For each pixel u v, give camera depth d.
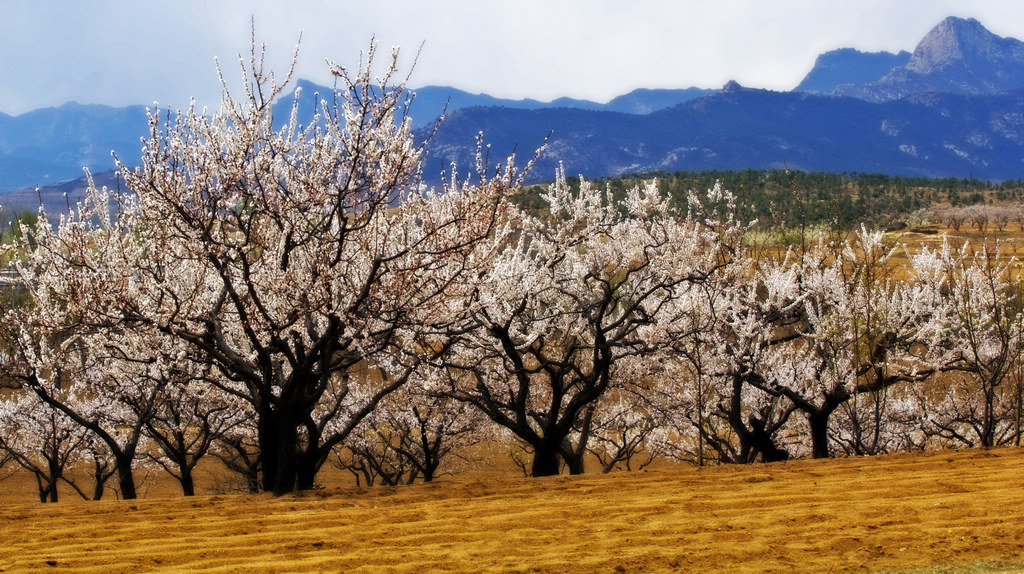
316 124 12.97
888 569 7.13
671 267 18.38
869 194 86.56
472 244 13.55
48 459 20.05
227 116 12.59
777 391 19.41
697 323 19.59
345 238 13.50
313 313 14.07
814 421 19.59
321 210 13.36
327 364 13.34
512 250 18.38
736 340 20.69
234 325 14.12
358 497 11.96
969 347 19.11
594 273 18.00
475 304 15.47
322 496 12.12
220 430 19.25
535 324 18.62
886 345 19.17
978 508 9.03
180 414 19.19
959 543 7.70
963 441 20.95
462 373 21.28
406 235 13.38
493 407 17.59
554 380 17.66
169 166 12.19
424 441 21.44
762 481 12.05
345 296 13.19
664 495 11.06
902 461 13.34
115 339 15.06
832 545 7.86
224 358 12.81
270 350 14.30
